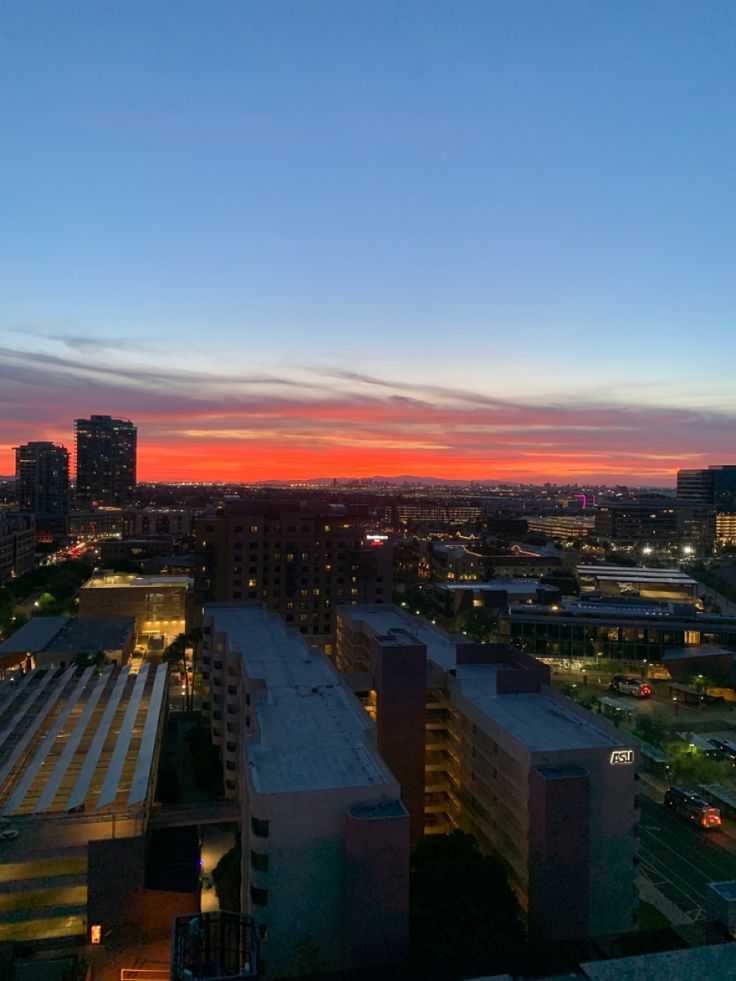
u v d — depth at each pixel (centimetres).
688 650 19688
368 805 6981
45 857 8444
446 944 6650
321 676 11288
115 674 15875
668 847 10406
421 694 10169
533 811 7662
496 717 9275
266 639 13950
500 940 6694
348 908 6731
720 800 11494
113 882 8512
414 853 8362
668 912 8750
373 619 15638
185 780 13150
